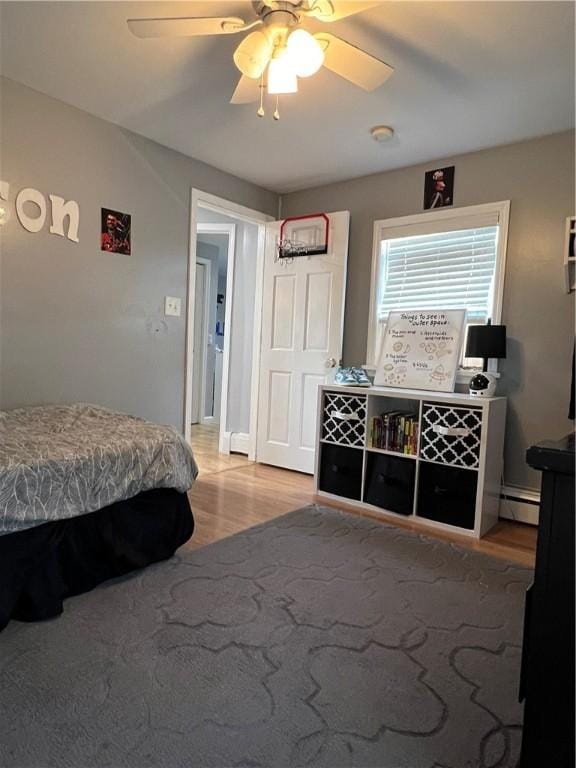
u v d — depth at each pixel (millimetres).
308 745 1265
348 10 1710
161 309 3400
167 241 3393
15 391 2686
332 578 2188
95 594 1971
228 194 3791
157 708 1366
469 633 1797
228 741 1266
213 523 2832
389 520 2980
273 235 4125
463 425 2793
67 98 2719
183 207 3471
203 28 1748
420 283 3510
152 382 3387
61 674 1489
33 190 2682
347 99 2588
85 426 2336
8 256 2615
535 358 3020
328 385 3357
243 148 3295
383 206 3664
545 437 2996
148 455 2164
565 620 1029
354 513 3084
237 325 4551
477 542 2697
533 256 3014
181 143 3254
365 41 2109
